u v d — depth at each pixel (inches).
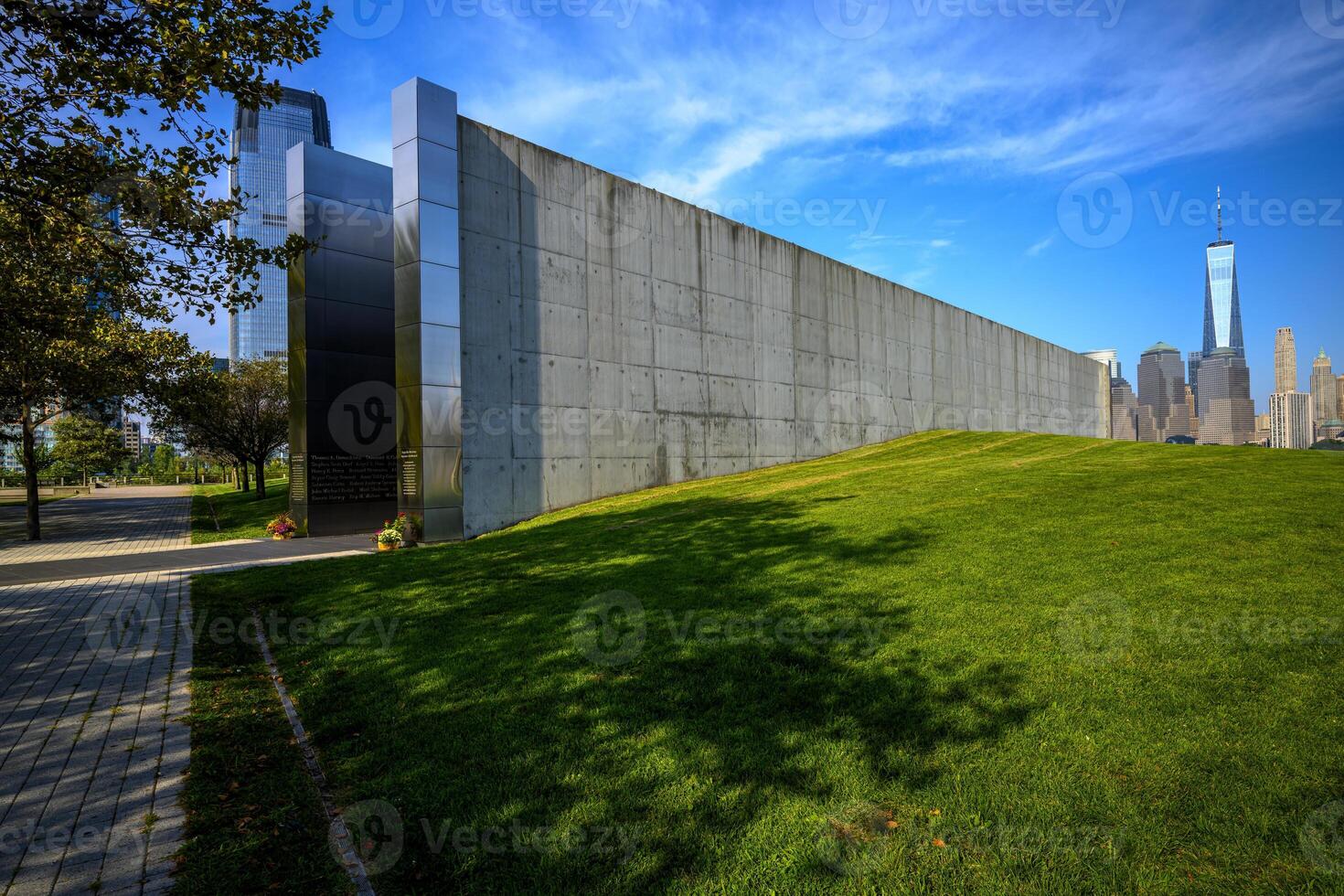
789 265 952.3
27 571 471.2
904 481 607.2
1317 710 176.1
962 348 1371.8
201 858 132.5
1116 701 186.5
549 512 644.1
